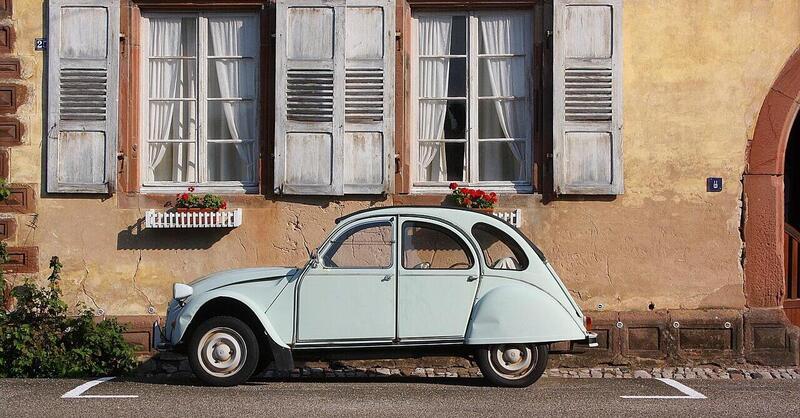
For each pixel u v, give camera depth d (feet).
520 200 37.24
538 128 37.45
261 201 37.42
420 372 35.78
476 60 38.24
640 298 37.09
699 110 37.09
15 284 37.19
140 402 27.45
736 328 36.76
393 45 37.37
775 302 37.01
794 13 37.09
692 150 37.09
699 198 37.09
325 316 29.78
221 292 29.91
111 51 37.40
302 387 30.35
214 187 38.04
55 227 37.32
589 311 37.06
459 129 38.37
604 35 37.19
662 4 37.19
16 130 37.40
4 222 37.29
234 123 38.34
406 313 29.78
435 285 29.84
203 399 27.86
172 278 37.29
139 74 38.06
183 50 38.50
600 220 37.11
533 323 29.53
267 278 30.19
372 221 30.09
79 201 37.42
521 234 30.42
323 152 37.27
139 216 37.32
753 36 37.06
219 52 38.42
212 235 37.35
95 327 36.01
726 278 36.99
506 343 29.63
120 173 37.45
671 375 35.78
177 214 36.68
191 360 29.86
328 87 37.29
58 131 37.24
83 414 25.91
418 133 38.37
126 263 37.32
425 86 38.42
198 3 37.73
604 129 37.04
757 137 37.04
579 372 36.19
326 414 25.81
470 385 30.96
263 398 28.04
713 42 37.14
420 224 30.12
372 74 37.32
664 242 37.09
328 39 37.35
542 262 30.25
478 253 29.96
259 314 29.76
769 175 37.01
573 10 37.17
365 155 37.29
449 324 29.76
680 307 37.01
